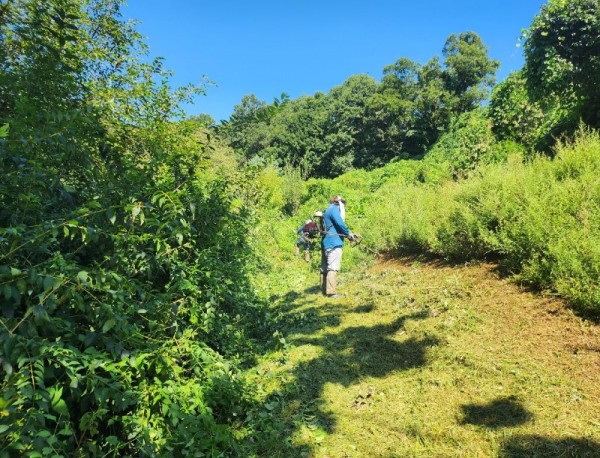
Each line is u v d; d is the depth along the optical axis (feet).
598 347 11.29
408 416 10.20
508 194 19.10
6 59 10.97
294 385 12.04
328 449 9.32
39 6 11.62
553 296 14.33
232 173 16.90
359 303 19.89
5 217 8.04
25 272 6.54
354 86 206.80
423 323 15.43
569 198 16.83
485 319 14.47
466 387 11.02
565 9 33.99
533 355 11.80
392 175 91.04
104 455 7.14
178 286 11.34
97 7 17.30
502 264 17.97
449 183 28.71
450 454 8.72
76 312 8.30
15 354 6.20
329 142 188.75
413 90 178.70
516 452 8.43
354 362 13.44
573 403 9.59
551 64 35.24
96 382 7.07
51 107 10.09
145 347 9.33
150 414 8.48
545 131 47.37
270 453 9.25
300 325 17.90
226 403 10.27
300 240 35.53
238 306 16.11
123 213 10.10
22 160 8.10
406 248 28.19
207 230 14.28
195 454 8.09
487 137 58.75
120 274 9.31
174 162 13.55
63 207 10.02
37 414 5.92
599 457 7.90
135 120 16.28
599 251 13.08
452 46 179.73
